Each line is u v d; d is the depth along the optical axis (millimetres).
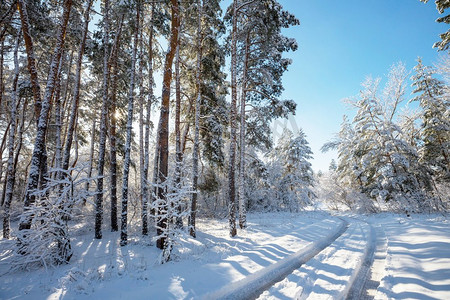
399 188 19453
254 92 15930
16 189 23969
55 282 5148
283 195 27766
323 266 5945
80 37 12305
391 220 16359
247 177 24500
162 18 11414
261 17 12508
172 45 9875
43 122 7957
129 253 7898
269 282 5062
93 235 11211
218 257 7027
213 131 14445
